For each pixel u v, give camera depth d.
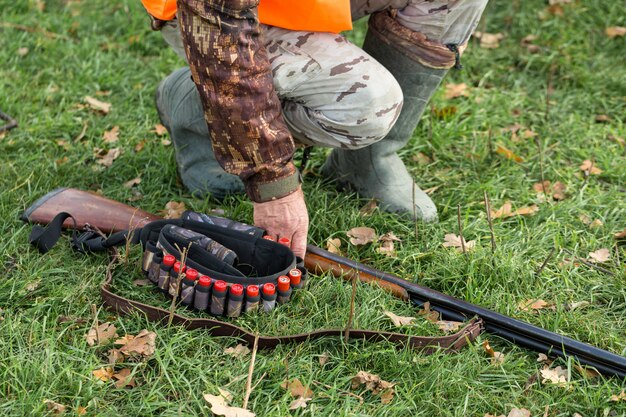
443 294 2.68
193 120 3.11
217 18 2.21
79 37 4.51
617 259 3.03
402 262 2.91
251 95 2.31
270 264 2.64
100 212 2.88
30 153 3.43
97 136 3.67
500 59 4.55
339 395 2.33
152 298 2.63
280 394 2.33
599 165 3.66
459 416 2.30
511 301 2.73
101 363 2.39
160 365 2.33
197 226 2.68
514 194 3.41
